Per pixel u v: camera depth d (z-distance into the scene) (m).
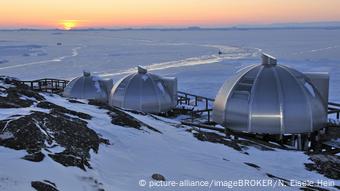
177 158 8.16
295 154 10.55
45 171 5.45
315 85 15.14
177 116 19.83
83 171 6.03
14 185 4.75
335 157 10.50
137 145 8.52
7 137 6.17
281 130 13.18
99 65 87.38
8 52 139.25
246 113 13.45
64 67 83.25
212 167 7.94
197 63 93.50
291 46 163.88
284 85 13.60
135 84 19.42
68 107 10.93
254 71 14.30
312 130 13.43
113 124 9.82
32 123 6.70
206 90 51.09
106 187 5.78
